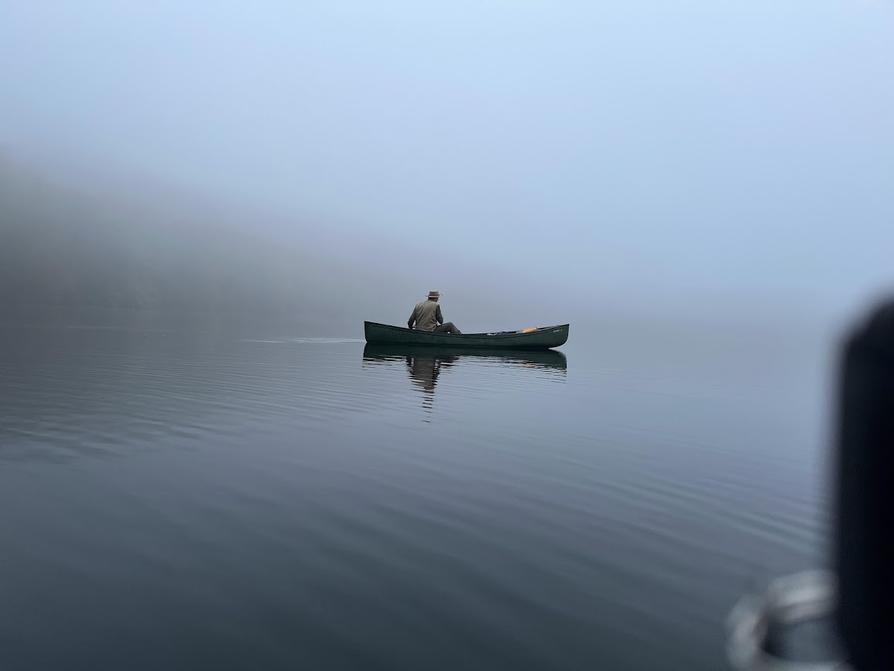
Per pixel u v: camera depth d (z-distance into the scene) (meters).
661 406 13.32
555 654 3.58
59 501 5.89
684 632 3.87
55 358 18.11
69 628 3.68
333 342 29.53
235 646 3.55
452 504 6.21
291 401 11.87
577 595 4.34
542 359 24.25
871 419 0.85
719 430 10.77
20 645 3.48
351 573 4.57
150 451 7.80
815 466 8.29
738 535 5.64
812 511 6.38
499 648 3.63
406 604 4.12
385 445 8.59
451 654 3.54
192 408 10.72
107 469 6.98
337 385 14.39
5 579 4.27
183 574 4.45
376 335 26.44
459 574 4.61
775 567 4.94
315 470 7.22
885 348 0.83
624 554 5.12
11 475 6.65
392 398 12.77
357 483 6.79
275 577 4.45
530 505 6.29
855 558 0.89
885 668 0.86
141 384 13.27
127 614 3.86
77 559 4.63
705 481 7.41
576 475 7.46
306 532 5.32
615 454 8.62
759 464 8.36
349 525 5.53
